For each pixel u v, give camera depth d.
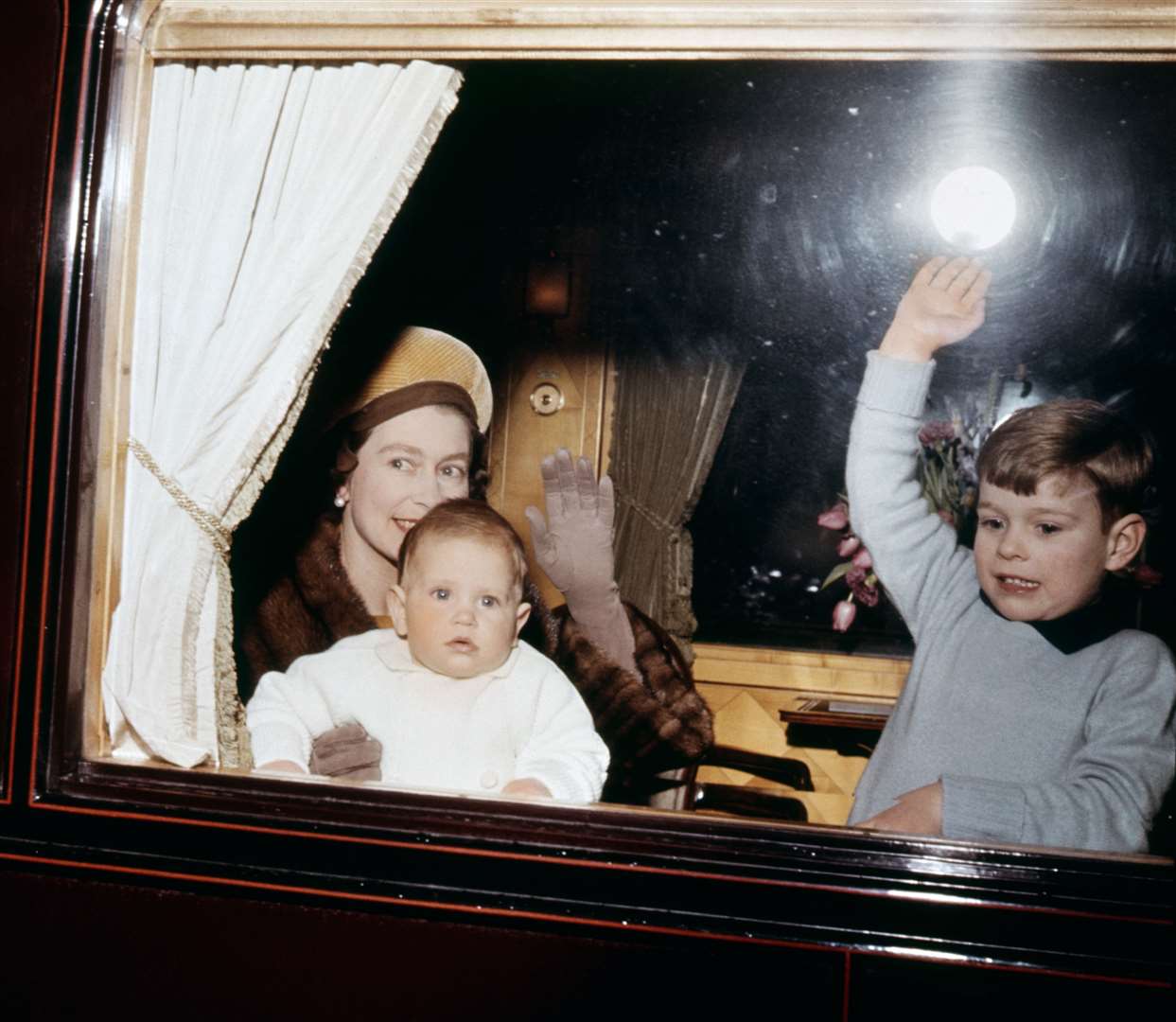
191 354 2.10
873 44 1.88
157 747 2.06
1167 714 2.27
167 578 2.10
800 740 3.25
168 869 1.95
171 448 2.10
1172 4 1.79
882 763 2.49
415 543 2.46
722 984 1.78
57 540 1.99
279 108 2.10
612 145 3.31
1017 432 2.47
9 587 2.01
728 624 3.39
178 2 2.02
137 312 2.10
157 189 2.10
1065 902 1.71
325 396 2.93
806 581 3.34
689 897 1.80
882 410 2.64
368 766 2.35
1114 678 2.33
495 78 3.33
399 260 3.39
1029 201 2.75
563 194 3.36
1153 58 1.83
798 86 3.04
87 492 2.02
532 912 1.84
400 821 1.89
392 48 2.03
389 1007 1.88
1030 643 2.43
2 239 2.02
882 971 1.74
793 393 3.30
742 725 3.30
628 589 3.29
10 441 2.01
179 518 2.10
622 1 1.93
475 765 2.34
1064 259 2.74
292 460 2.94
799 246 3.20
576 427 3.37
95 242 2.01
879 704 3.20
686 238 3.29
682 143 3.26
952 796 2.27
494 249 3.41
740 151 3.21
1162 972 1.68
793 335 3.25
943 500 2.82
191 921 1.95
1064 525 2.41
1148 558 2.43
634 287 3.33
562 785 2.23
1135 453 2.43
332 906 1.90
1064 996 1.70
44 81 2.02
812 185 3.16
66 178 2.01
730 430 3.36
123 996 1.97
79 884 1.98
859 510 2.64
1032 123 2.74
